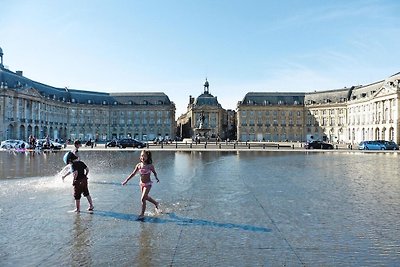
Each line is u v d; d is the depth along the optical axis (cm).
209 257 767
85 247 829
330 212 1188
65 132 11862
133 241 873
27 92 9419
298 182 1916
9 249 813
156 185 1797
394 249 820
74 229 974
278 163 3173
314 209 1233
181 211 1198
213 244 852
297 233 943
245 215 1143
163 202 1350
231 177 2123
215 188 1697
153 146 6512
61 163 2961
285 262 741
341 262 742
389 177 2153
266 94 12825
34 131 9906
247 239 890
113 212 1178
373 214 1159
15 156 3859
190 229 979
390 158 3938
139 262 739
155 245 844
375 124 9556
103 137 12681
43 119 10438
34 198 1405
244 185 1798
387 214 1159
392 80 9019
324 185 1805
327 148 6247
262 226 1012
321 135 12131
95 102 12600
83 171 1190
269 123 12606
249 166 2853
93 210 1205
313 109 12300
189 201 1372
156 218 1101
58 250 809
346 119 11469
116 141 6316
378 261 747
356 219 1093
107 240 880
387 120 9038
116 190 1622
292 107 12556
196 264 729
